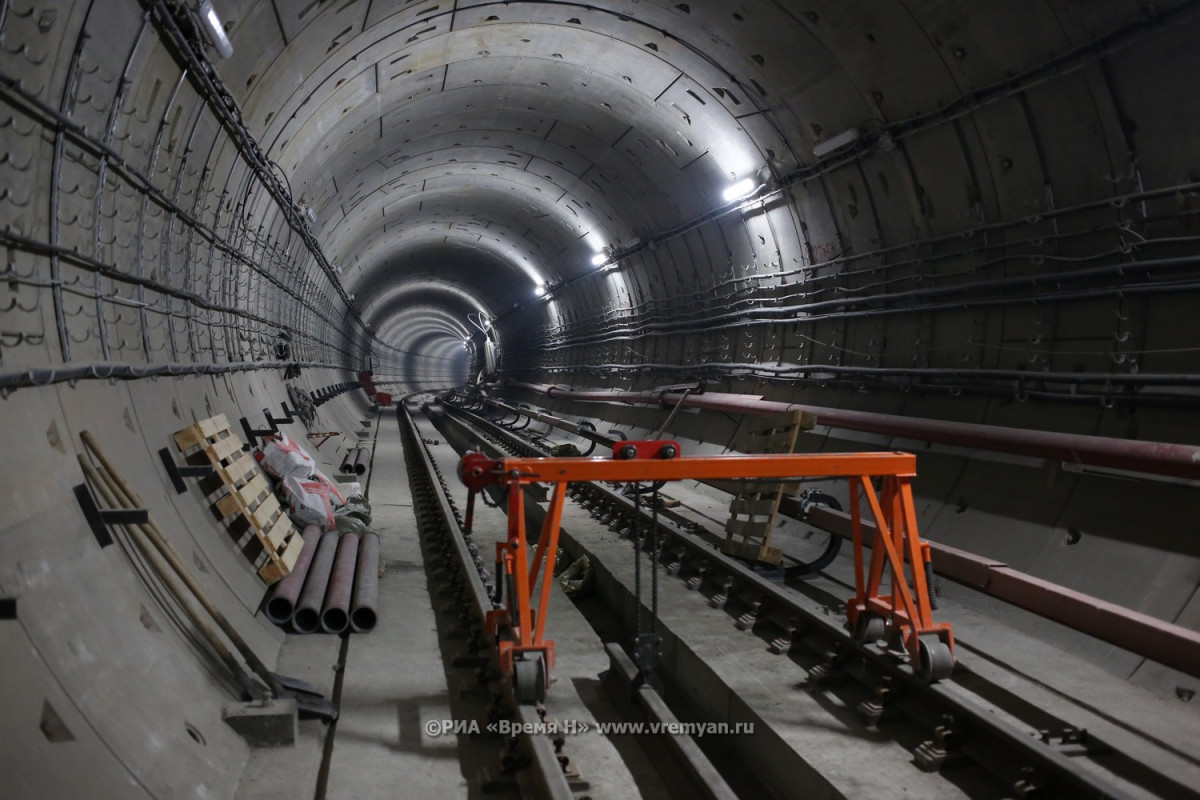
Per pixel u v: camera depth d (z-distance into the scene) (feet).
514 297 109.19
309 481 26.76
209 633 13.38
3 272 11.82
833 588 22.71
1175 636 13.47
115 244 16.74
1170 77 18.52
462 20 31.83
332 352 86.43
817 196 33.76
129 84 15.67
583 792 11.85
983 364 25.70
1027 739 11.57
